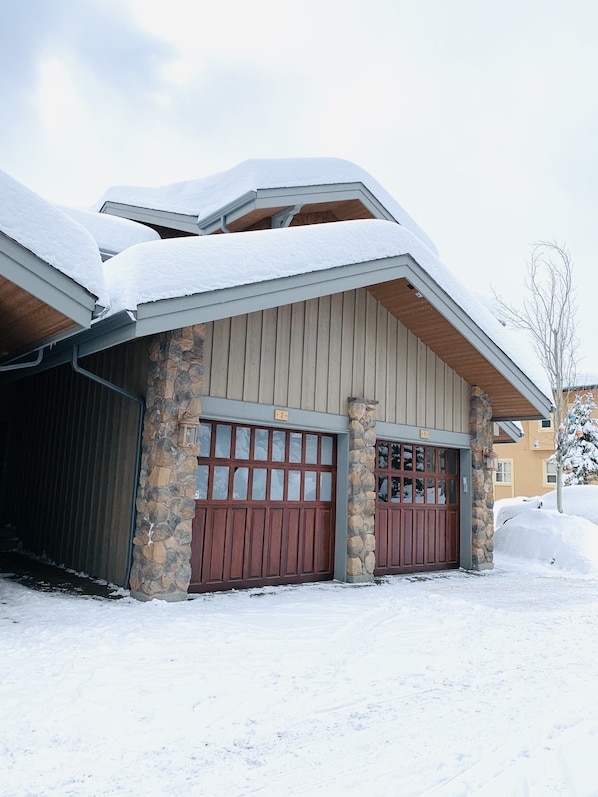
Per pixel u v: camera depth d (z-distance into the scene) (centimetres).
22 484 1092
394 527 1004
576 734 365
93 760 310
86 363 914
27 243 469
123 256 650
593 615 715
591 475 2025
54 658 455
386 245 837
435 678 468
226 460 793
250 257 694
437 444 1052
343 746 340
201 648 505
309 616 641
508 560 1220
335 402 890
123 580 726
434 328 984
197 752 326
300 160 1023
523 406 1112
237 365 776
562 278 1762
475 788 295
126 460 758
